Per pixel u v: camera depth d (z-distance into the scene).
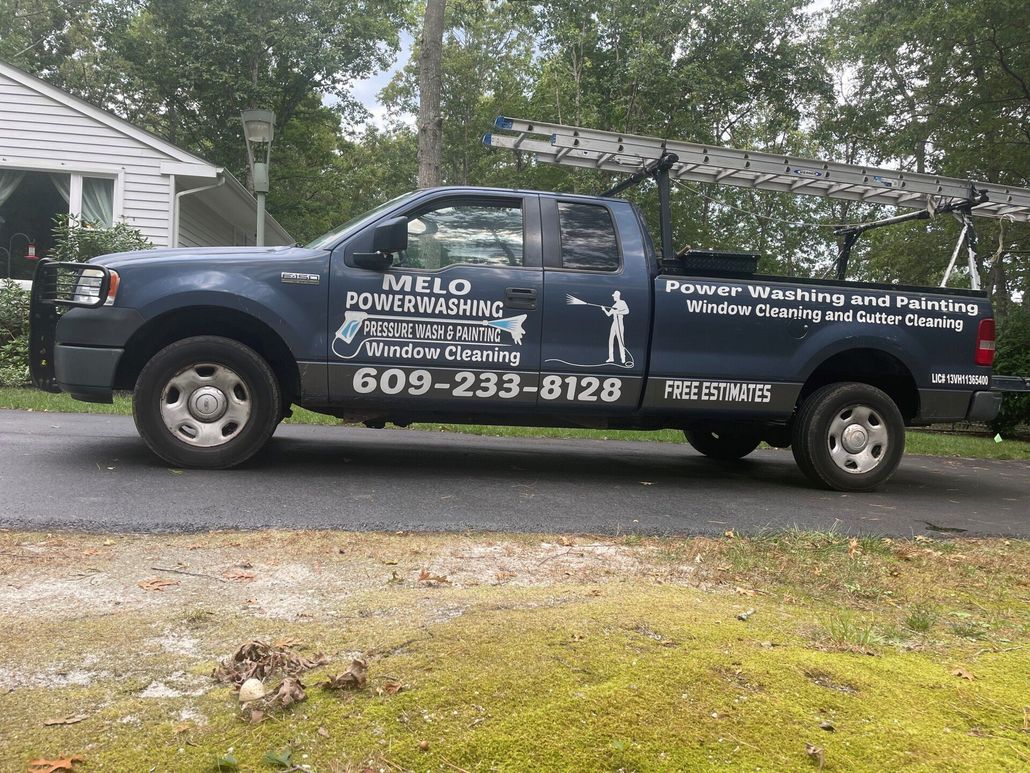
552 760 1.68
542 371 5.14
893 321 5.64
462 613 2.57
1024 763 1.77
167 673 2.04
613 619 2.53
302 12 26.80
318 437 7.16
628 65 19.86
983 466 8.48
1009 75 14.69
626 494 5.14
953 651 2.52
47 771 1.58
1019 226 15.52
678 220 22.42
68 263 4.82
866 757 1.76
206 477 4.75
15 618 2.41
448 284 5.04
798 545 3.85
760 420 5.57
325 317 4.94
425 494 4.69
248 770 1.60
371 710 1.84
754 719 1.89
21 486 4.23
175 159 13.17
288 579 2.94
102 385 4.76
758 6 20.70
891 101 17.86
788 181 6.50
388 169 39.25
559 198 5.39
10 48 29.52
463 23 22.39
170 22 25.77
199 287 4.77
